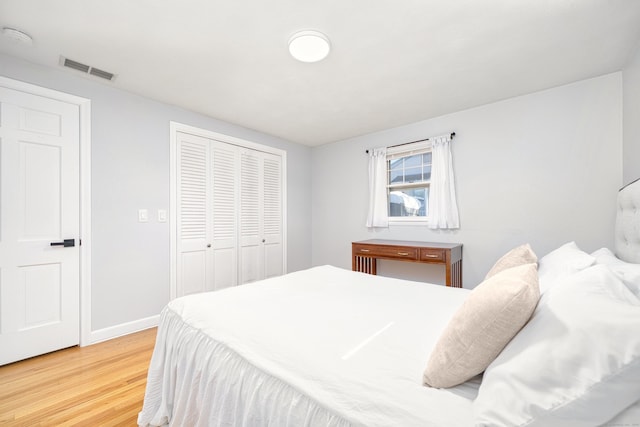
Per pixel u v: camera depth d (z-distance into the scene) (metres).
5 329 1.94
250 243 3.61
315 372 0.84
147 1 1.47
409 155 3.45
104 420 1.41
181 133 2.92
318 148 4.42
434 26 1.67
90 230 2.30
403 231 3.49
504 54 1.96
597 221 2.30
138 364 1.97
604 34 1.75
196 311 1.34
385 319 1.25
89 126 2.30
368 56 1.98
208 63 2.06
